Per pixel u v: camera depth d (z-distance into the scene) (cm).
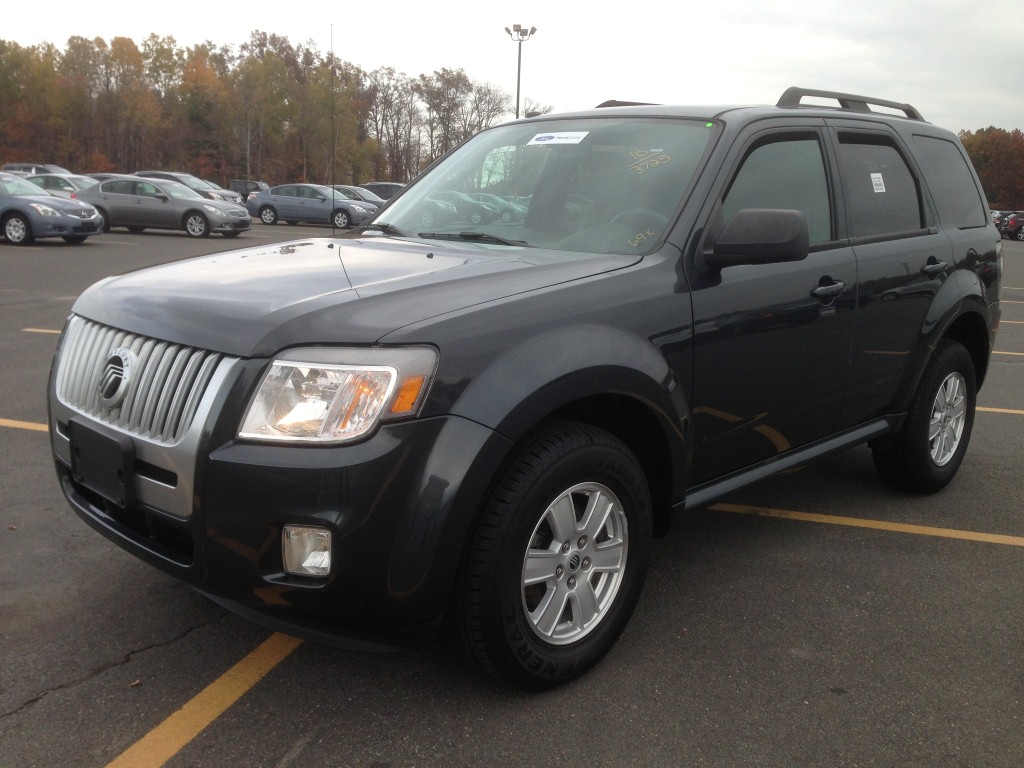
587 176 341
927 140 457
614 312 271
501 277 269
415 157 7850
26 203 1844
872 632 312
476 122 7669
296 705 257
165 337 247
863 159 398
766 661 289
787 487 472
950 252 434
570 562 266
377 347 227
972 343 473
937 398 444
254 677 271
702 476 321
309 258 304
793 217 282
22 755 231
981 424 623
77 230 1897
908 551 386
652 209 314
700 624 314
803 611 326
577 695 267
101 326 276
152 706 254
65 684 263
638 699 265
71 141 8250
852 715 260
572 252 310
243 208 2438
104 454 253
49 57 8375
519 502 241
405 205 386
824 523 418
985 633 313
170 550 248
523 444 250
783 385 337
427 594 229
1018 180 11875
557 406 247
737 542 392
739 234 288
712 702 265
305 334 230
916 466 438
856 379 379
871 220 391
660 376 278
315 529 222
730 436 322
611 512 277
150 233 2497
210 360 235
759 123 345
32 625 296
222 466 225
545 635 260
